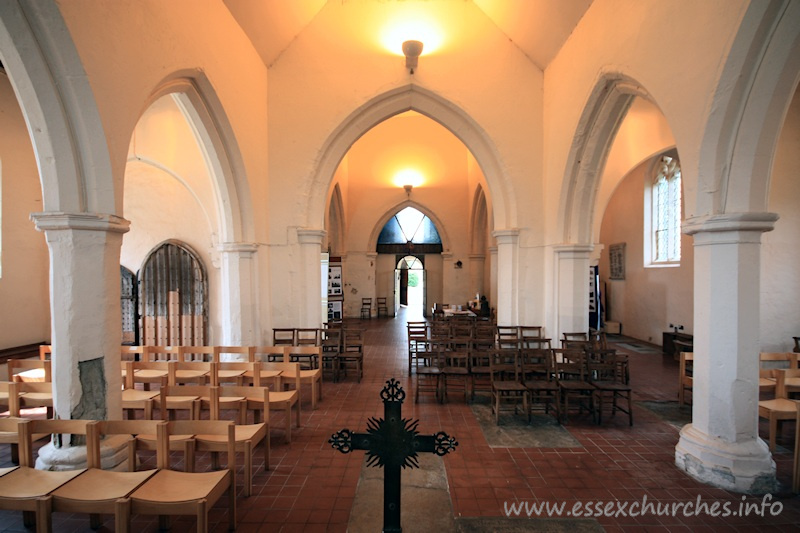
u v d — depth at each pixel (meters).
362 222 16.56
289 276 7.99
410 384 7.07
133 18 4.12
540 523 3.24
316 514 3.33
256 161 7.47
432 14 7.86
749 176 3.71
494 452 4.48
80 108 3.58
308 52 7.88
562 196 7.33
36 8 3.17
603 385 5.40
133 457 2.96
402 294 22.17
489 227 12.70
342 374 7.71
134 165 8.84
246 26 6.75
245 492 3.57
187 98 5.88
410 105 8.16
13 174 7.17
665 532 3.16
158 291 8.76
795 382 5.22
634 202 11.84
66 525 3.20
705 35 3.81
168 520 3.12
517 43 7.82
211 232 8.71
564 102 7.03
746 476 3.71
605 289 13.48
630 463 4.25
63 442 3.72
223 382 5.66
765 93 3.48
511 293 7.98
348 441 2.35
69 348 3.68
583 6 6.13
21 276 7.31
